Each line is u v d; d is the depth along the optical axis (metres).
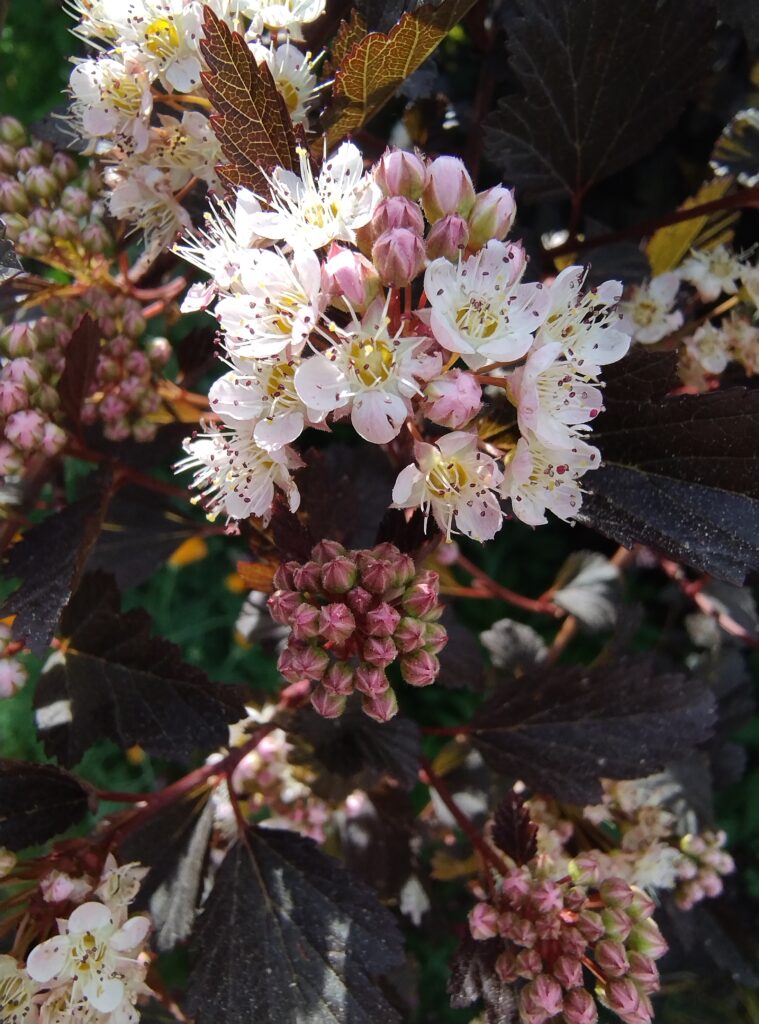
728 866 0.14
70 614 0.11
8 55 0.26
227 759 0.11
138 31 0.09
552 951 0.10
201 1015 0.10
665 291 0.12
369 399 0.08
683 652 0.20
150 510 0.15
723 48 0.14
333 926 0.10
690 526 0.09
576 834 0.13
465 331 0.08
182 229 0.11
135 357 0.12
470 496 0.08
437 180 0.08
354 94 0.09
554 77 0.11
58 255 0.12
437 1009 0.20
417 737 0.11
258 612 0.15
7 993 0.09
